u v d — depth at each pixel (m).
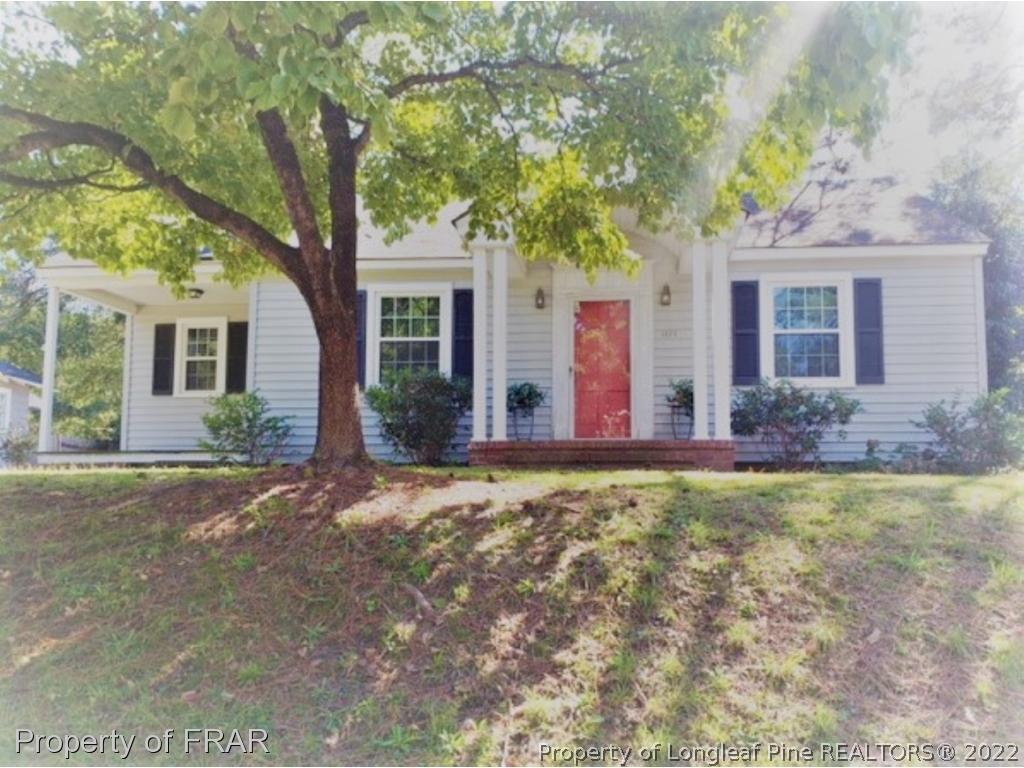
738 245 10.94
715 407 9.12
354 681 3.50
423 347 11.51
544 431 11.17
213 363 13.35
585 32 5.96
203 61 3.41
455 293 11.49
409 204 8.20
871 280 10.88
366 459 6.24
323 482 5.70
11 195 6.89
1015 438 9.48
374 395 10.59
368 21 4.23
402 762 3.01
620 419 11.09
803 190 13.20
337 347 6.20
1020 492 5.14
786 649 3.48
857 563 4.08
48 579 4.52
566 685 3.37
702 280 9.08
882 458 10.46
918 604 3.72
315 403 11.69
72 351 24.95
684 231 6.83
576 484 5.84
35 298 25.44
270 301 11.85
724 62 5.20
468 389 10.85
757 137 5.82
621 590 3.98
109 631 3.98
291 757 3.08
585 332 11.28
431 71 6.97
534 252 8.20
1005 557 4.06
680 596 3.91
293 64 3.29
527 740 3.08
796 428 10.24
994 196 17.59
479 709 3.27
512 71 6.61
